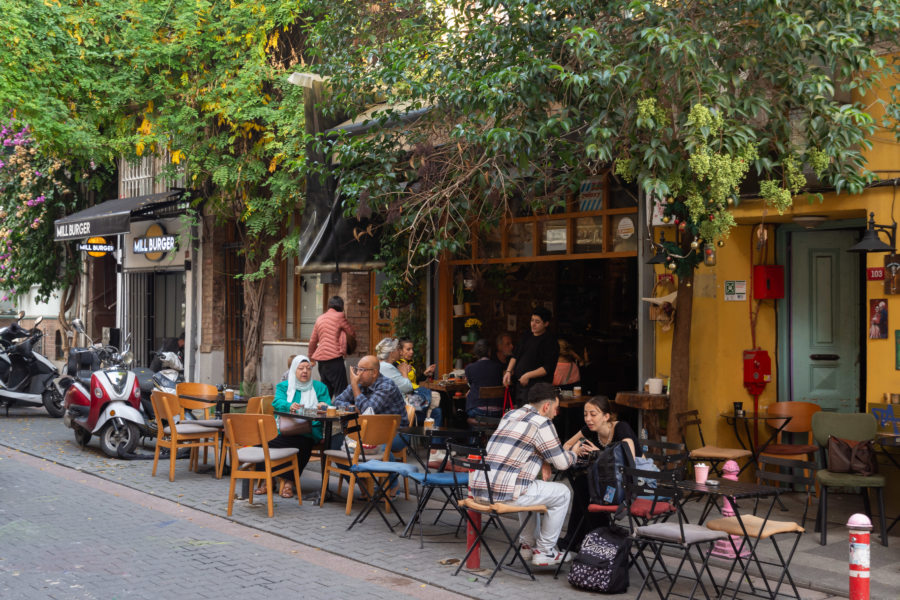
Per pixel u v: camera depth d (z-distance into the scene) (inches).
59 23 580.4
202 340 747.4
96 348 595.2
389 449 355.9
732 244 402.3
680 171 305.3
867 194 351.3
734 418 390.9
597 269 575.8
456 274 542.6
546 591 265.0
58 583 265.4
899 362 341.1
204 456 467.5
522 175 399.2
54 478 434.3
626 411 453.4
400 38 438.9
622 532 272.2
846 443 320.8
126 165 847.7
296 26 596.1
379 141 409.1
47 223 888.9
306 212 528.7
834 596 264.2
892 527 335.3
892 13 320.8
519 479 282.7
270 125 569.6
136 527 337.7
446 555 302.7
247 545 313.9
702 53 313.6
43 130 577.6
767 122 335.0
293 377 407.8
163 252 792.9
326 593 259.6
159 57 594.9
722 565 292.4
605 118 309.6
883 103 325.4
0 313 1043.9
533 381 455.5
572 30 309.1
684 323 363.9
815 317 405.4
